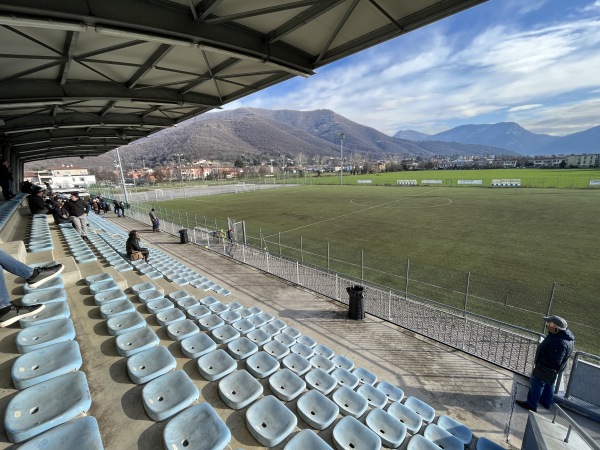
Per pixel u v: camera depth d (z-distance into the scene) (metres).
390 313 9.03
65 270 5.71
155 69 7.94
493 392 5.90
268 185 81.88
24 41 5.51
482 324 7.44
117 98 8.82
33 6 3.71
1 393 2.74
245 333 5.67
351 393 4.21
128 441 2.59
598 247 17.19
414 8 5.37
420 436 3.71
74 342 3.35
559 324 4.92
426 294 11.12
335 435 3.30
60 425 2.39
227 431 2.72
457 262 15.00
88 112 12.32
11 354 3.22
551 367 5.00
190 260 15.13
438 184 65.25
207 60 7.64
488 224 24.09
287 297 10.34
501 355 6.99
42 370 2.95
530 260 15.12
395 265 14.66
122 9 4.38
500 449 4.15
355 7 5.38
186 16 5.11
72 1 3.96
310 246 19.02
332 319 8.75
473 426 5.13
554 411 5.20
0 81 7.10
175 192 67.50
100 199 34.53
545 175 72.88
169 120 15.17
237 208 39.22
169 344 4.36
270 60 6.77
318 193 55.66
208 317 5.62
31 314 3.84
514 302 10.28
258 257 15.11
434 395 5.84
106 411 2.86
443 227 23.50
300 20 5.71
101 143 21.47
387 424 3.83
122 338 3.88
